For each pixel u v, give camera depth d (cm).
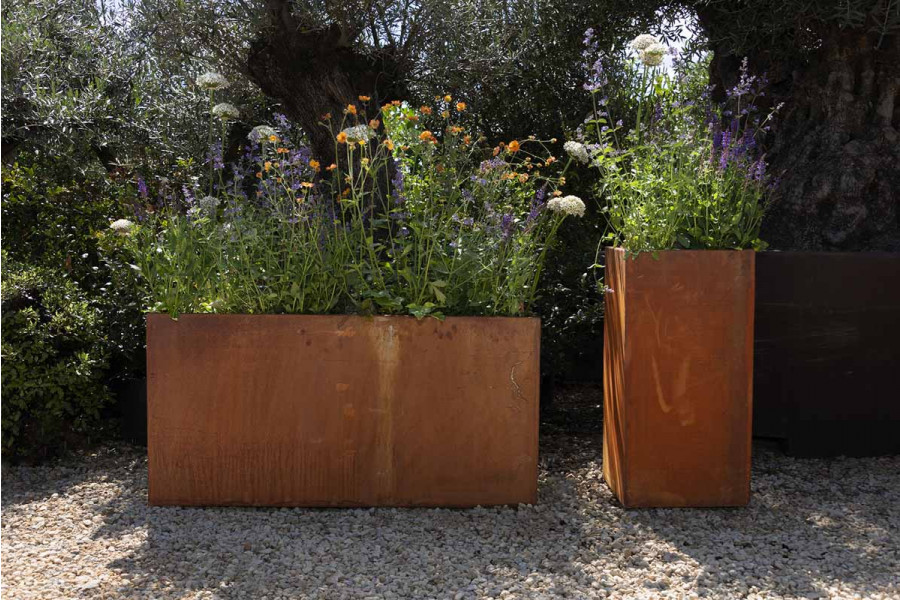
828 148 475
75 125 515
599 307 462
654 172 351
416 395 329
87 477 395
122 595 254
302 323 327
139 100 551
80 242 514
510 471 332
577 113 545
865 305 404
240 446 332
